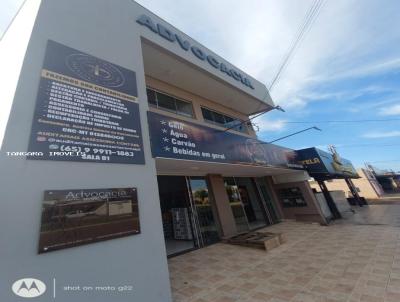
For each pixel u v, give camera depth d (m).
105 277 3.30
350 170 19.11
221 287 4.73
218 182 9.90
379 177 39.28
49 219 3.05
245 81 11.41
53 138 3.49
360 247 6.86
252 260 6.34
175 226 8.95
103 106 4.38
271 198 13.58
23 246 2.78
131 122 4.75
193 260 6.68
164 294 3.86
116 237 3.61
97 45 4.93
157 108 8.42
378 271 4.86
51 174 3.29
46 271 2.84
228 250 7.48
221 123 11.49
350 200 21.47
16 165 3.03
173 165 6.96
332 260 5.86
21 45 4.16
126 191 4.04
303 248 7.26
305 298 3.98
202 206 8.91
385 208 16.70
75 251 3.15
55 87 3.82
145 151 4.75
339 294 4.01
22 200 2.94
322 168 12.58
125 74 5.17
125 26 6.01
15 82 3.55
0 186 2.83
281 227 11.42
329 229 10.15
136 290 3.54
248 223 10.91
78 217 3.32
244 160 8.18
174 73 8.73
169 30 7.95
